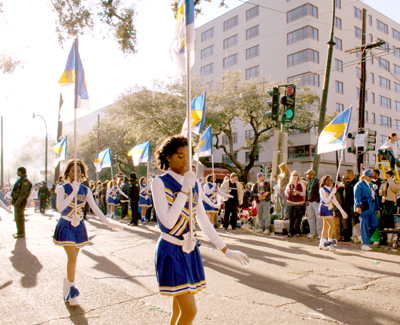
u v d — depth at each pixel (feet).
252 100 94.73
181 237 7.89
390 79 148.56
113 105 106.52
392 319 12.09
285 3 122.83
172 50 11.09
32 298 14.12
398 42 153.89
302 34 117.60
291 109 33.63
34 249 24.56
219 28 146.51
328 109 120.37
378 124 141.28
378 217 27.53
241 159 136.77
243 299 14.10
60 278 17.08
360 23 135.23
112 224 12.96
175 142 8.24
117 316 12.15
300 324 11.57
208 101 100.32
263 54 129.39
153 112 93.66
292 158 121.80
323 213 25.12
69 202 13.41
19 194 30.04
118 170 145.28
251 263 20.61
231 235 32.42
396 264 20.43
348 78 128.36
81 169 14.80
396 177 30.37
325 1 121.90
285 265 20.12
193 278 7.91
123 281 16.56
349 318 12.15
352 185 29.04
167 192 7.77
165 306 13.16
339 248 25.85
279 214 35.01
